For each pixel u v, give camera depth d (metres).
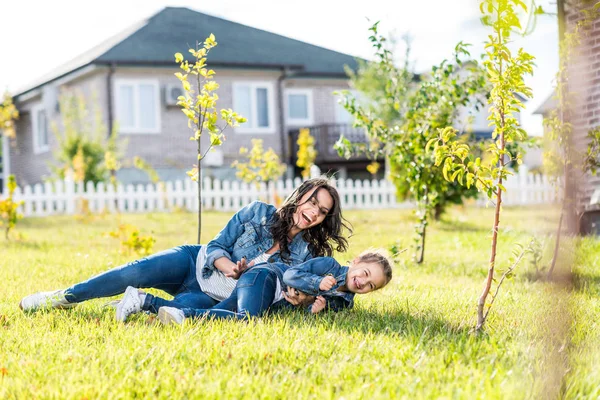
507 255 9.09
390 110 22.22
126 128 23.33
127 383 3.15
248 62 24.52
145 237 9.28
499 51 3.84
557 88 3.54
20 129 27.64
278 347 3.70
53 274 7.09
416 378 3.18
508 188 19.39
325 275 4.64
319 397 2.99
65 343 3.89
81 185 18.19
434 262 8.62
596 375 3.25
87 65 22.64
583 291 5.57
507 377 3.19
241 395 3.03
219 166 24.33
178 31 25.41
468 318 4.63
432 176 8.40
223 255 4.72
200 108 6.33
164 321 4.34
